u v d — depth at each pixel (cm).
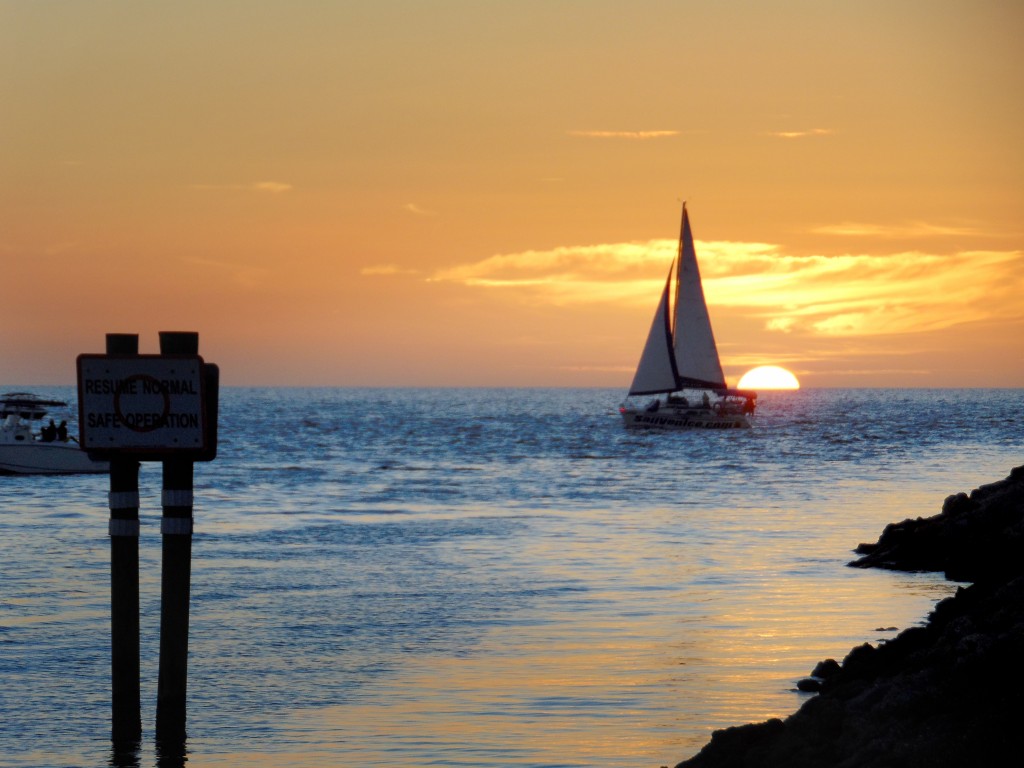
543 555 9019
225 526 11069
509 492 14988
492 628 6269
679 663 5459
